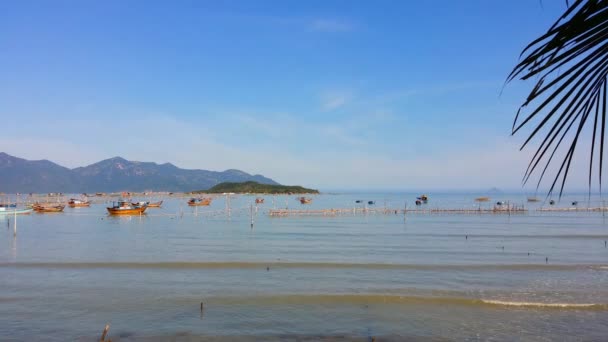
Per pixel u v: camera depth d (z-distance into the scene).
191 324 19.81
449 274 29.30
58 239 52.41
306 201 170.50
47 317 20.69
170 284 26.88
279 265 32.72
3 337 18.25
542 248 42.34
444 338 18.11
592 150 2.51
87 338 18.17
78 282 27.39
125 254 39.69
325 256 37.62
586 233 55.94
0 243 48.28
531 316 20.41
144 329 19.17
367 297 23.52
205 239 51.75
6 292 24.97
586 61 2.39
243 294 24.39
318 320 20.30
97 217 93.31
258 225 72.06
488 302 22.28
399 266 32.12
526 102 2.59
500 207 112.06
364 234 56.28
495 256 37.31
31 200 195.12
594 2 2.21
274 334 18.67
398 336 18.41
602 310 21.05
